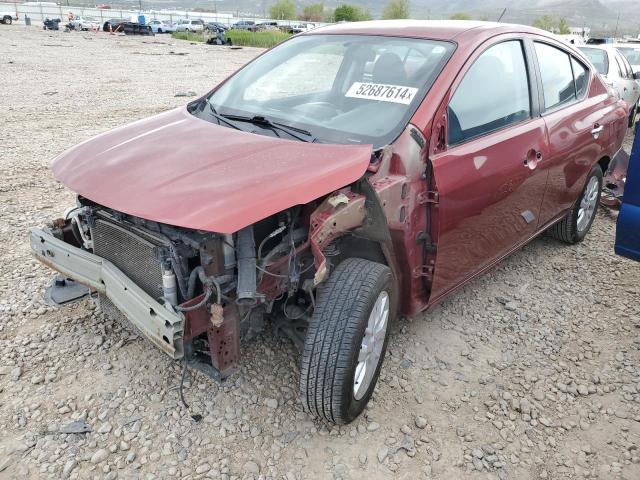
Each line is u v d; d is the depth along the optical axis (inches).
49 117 423.5
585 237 224.8
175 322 95.4
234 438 113.0
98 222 116.3
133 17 3506.4
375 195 112.0
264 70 159.0
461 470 108.9
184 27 2618.1
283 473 105.7
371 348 114.5
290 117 136.8
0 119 409.7
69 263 120.1
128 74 735.7
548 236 213.6
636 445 117.3
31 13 3292.3
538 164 159.8
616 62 397.4
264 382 128.6
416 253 127.7
